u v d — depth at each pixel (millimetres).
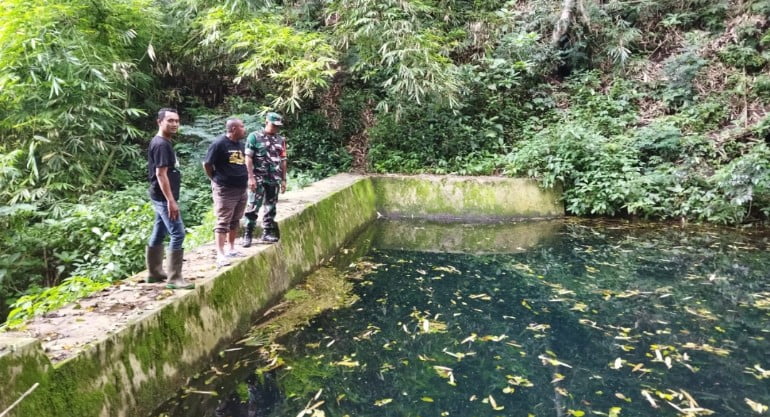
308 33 8227
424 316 4223
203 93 9844
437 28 9117
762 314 4219
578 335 3854
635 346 3654
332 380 3176
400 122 9070
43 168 6484
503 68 9375
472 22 9969
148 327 2777
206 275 3555
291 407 2855
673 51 9430
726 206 7078
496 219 7863
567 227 7352
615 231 7102
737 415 2779
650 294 4715
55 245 5156
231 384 3086
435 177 8273
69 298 3506
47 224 5438
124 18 7328
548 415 2791
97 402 2318
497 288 4922
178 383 2898
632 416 2770
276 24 7898
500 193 7949
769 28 8875
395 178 8312
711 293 4719
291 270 4781
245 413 2781
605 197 7641
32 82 6086
